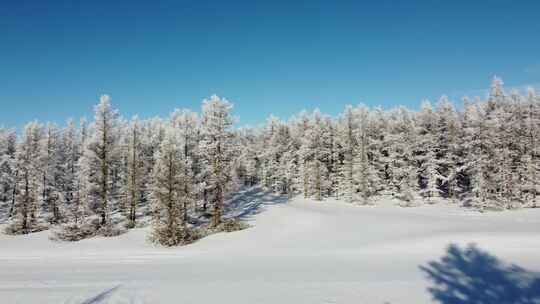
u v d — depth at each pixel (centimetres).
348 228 2697
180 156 2947
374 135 5969
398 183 5103
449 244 1844
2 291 1087
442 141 5456
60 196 4103
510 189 4100
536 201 4266
